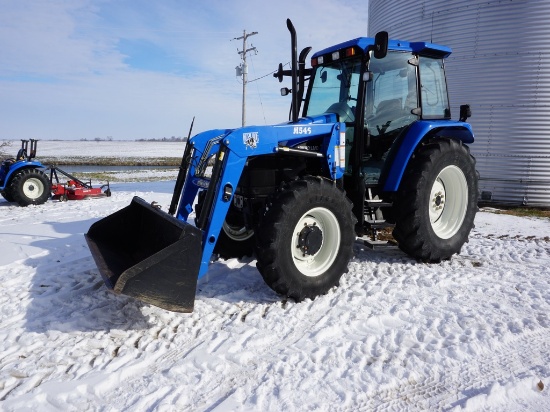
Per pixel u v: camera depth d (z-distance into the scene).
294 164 3.90
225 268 4.25
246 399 2.19
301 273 3.35
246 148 3.29
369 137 4.16
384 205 4.16
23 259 4.58
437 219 4.54
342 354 2.64
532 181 8.01
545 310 3.26
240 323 3.02
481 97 8.25
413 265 4.33
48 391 2.22
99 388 2.25
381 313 3.19
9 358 2.58
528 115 7.84
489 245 5.18
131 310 3.20
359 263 4.38
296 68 4.27
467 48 8.27
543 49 7.52
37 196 9.31
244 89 24.91
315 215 3.50
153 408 2.12
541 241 5.41
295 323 3.04
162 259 2.71
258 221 3.47
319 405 2.14
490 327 2.96
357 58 4.14
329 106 4.49
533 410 2.13
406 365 2.51
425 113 4.55
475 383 2.35
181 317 3.10
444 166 4.23
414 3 9.05
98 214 7.80
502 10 7.77
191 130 3.83
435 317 3.15
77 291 3.56
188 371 2.43
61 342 2.76
